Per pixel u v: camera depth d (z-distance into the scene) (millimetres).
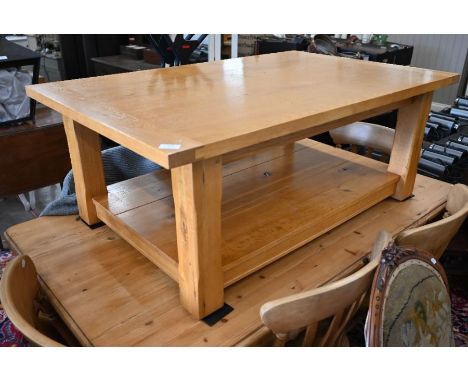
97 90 1314
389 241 1124
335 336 1110
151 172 1812
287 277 1274
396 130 1690
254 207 1451
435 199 1782
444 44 4770
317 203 1483
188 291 1101
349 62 1836
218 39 3252
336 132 2256
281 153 1931
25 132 2453
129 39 3885
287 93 1305
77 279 1263
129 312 1139
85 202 1476
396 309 1009
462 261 2080
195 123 1012
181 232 1030
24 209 3080
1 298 939
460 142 2357
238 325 1098
